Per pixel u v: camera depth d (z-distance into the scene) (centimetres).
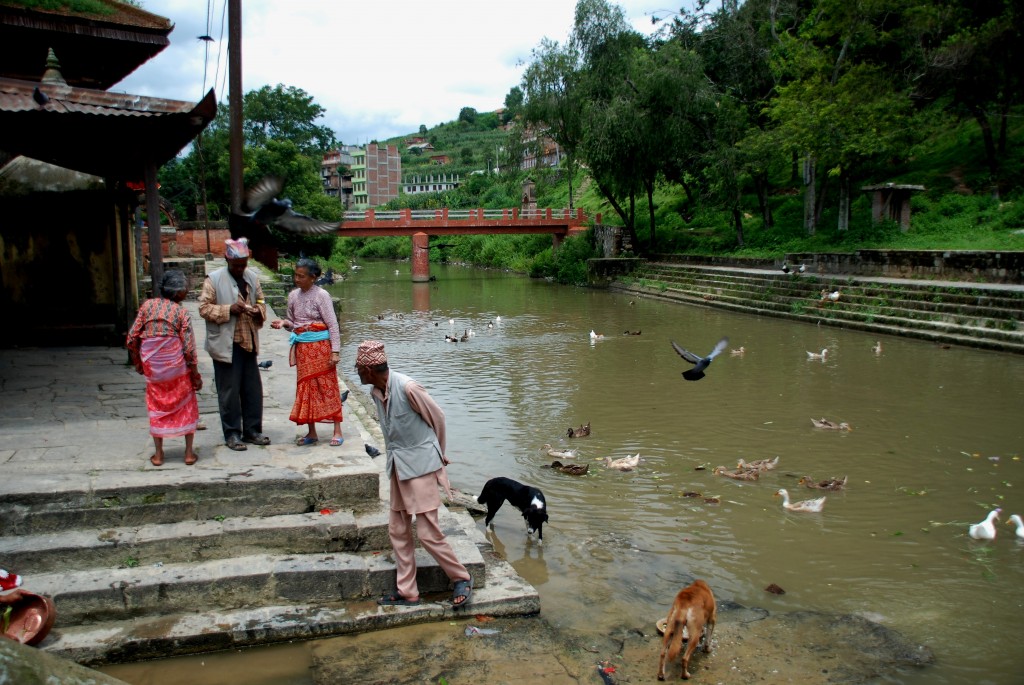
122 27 1102
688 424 1204
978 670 507
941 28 2916
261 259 2794
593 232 4381
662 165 3691
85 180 1068
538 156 4253
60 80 744
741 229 3534
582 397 1411
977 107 2959
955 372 1521
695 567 684
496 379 1595
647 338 2122
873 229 2848
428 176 10650
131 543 494
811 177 3159
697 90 3372
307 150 5916
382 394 491
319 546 533
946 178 3145
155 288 798
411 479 494
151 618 472
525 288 3962
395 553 511
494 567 598
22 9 1032
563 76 3897
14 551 473
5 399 754
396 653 472
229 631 463
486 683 448
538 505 736
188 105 679
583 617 564
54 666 316
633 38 3747
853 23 2716
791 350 1847
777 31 3716
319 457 598
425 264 4419
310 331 612
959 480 923
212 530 514
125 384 829
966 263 2097
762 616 585
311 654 465
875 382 1464
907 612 597
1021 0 2545
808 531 773
